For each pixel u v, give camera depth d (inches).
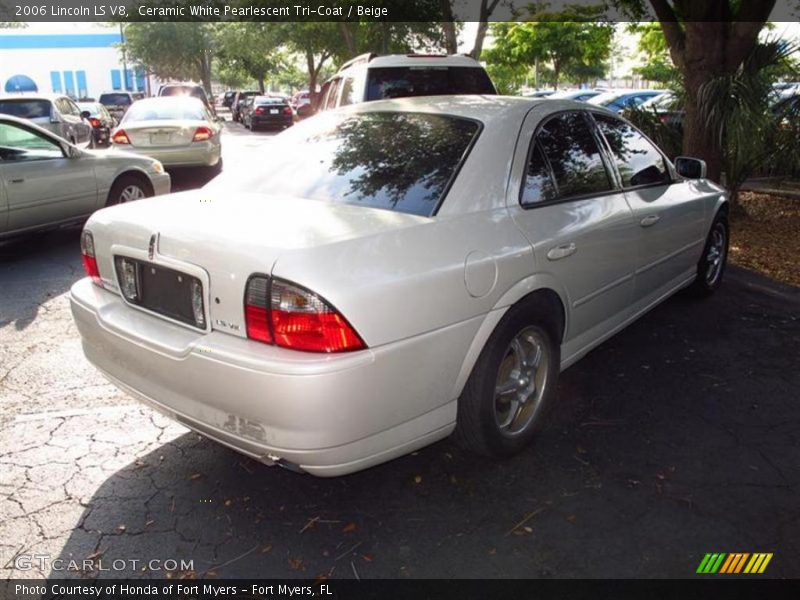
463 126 137.0
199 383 106.0
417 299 106.7
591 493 124.5
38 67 1900.8
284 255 100.2
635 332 199.2
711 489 125.5
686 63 324.8
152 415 153.3
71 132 577.3
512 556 108.9
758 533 113.8
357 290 100.2
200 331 109.1
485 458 135.6
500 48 1330.0
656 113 353.1
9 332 202.1
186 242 110.1
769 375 171.5
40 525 115.7
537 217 133.0
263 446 102.7
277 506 121.7
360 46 900.6
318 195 131.2
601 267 149.8
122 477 129.7
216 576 105.1
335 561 108.3
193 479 129.5
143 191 335.0
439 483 128.0
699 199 200.4
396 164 132.0
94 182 305.9
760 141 307.7
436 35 769.6
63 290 241.6
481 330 118.0
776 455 136.3
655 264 177.9
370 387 102.1
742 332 199.0
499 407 132.3
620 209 157.9
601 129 165.0
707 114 308.5
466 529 115.4
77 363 180.4
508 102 148.3
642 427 147.0
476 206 124.1
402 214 119.0
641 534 113.6
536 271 127.8
